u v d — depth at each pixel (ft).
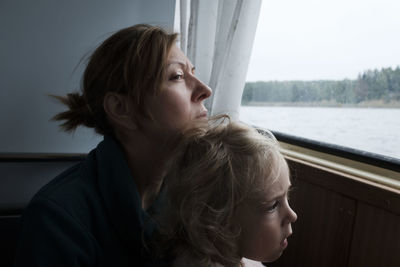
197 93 1.87
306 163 3.07
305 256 3.09
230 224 1.70
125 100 1.79
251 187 1.64
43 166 4.68
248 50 3.55
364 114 3.00
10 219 3.38
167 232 1.79
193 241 1.67
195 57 4.05
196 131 1.81
